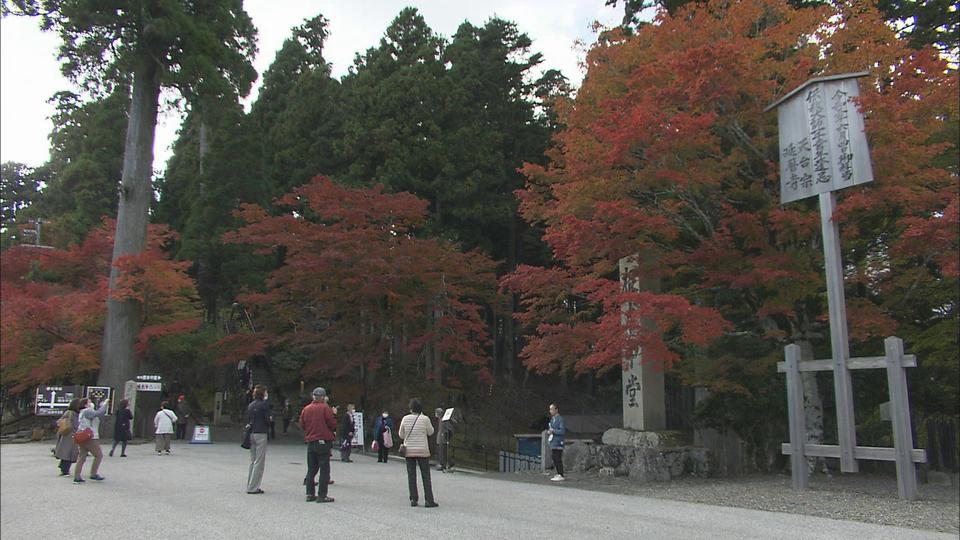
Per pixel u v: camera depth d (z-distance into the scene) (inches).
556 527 314.0
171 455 718.5
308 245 864.3
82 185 1435.8
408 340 947.3
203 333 1142.3
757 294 593.0
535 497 434.3
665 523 332.5
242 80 1064.2
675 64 478.9
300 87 1425.9
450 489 468.8
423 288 895.1
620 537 291.1
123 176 1027.9
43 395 904.9
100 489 442.9
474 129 1234.6
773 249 527.8
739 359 584.1
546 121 1350.9
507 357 1267.2
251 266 1311.5
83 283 1114.1
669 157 505.0
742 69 480.7
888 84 512.4
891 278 534.6
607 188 529.0
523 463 727.7
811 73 518.9
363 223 889.5
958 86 449.1
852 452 449.1
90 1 920.9
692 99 484.1
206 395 1428.4
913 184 490.0
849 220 522.6
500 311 1008.9
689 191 532.1
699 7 562.6
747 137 534.9
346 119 1321.4
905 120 467.8
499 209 1224.8
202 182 1348.4
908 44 629.0
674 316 475.5
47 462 641.6
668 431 619.8
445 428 669.3
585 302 692.1
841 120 459.5
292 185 1353.3
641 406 628.4
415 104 1232.8
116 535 290.8
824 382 665.0
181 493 422.6
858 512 379.2
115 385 965.2
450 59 1342.3
